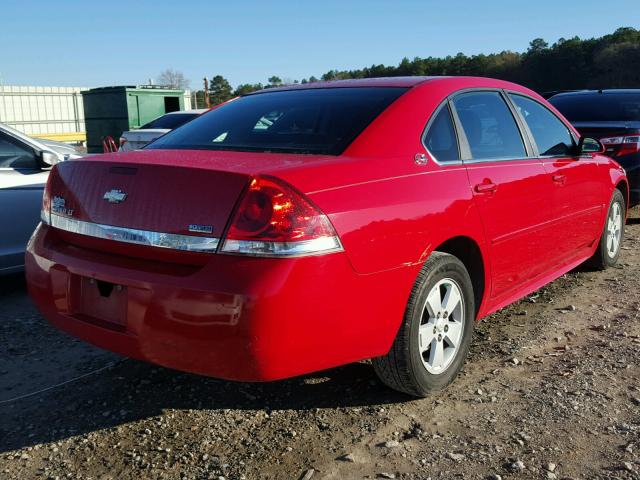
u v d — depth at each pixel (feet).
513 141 12.93
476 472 8.48
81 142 83.56
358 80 12.48
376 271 8.94
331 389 10.98
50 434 9.62
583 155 14.92
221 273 8.05
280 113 11.29
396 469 8.60
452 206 10.33
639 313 14.53
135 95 62.69
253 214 8.03
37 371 11.86
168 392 10.98
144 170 8.93
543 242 13.43
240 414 10.21
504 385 11.02
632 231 23.97
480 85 12.65
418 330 9.92
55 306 9.91
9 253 16.26
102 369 11.96
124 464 8.84
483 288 11.55
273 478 8.46
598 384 10.97
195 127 11.89
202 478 8.50
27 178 16.87
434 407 10.30
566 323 13.98
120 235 8.97
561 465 8.61
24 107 92.43
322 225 8.30
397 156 10.01
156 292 8.40
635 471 8.45
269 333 7.93
